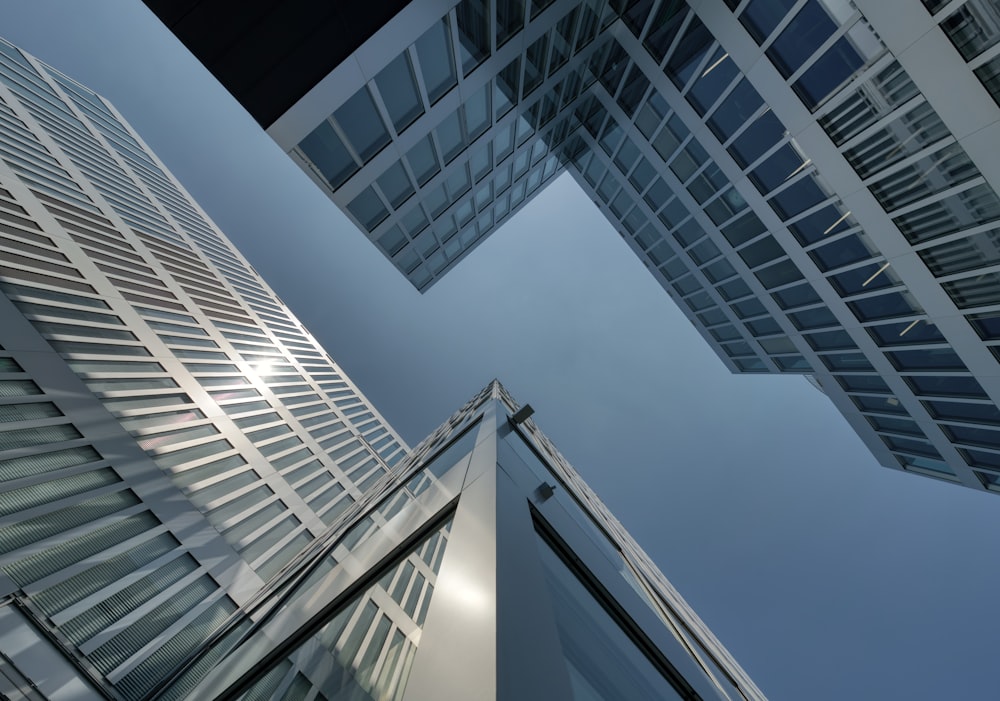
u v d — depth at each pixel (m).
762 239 25.11
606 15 20.78
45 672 15.48
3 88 51.81
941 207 16.52
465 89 18.45
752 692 18.42
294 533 33.56
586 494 23.62
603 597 6.91
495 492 5.53
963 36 12.62
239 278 71.94
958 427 23.77
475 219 32.09
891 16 13.45
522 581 3.77
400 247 27.56
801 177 20.16
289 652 7.06
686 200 28.19
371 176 19.25
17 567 17.53
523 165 31.56
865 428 30.39
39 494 20.47
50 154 49.06
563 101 26.62
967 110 13.66
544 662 2.92
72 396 25.89
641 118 26.59
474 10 14.82
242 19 11.76
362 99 15.04
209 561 25.23
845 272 22.19
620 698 4.21
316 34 12.47
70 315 30.70
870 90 15.36
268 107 14.05
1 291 27.16
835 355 27.48
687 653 9.66
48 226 36.59
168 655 19.25
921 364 22.48
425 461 15.23
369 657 4.85
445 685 2.60
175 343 39.12
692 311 39.53
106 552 21.03
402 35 13.55
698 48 19.66
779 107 18.23
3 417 21.72
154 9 11.49
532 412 12.62
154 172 74.94
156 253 51.38
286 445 42.22
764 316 30.80
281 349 61.19
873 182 17.78
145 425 29.45
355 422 62.12
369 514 14.86
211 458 32.59
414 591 5.14
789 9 15.59
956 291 18.41
